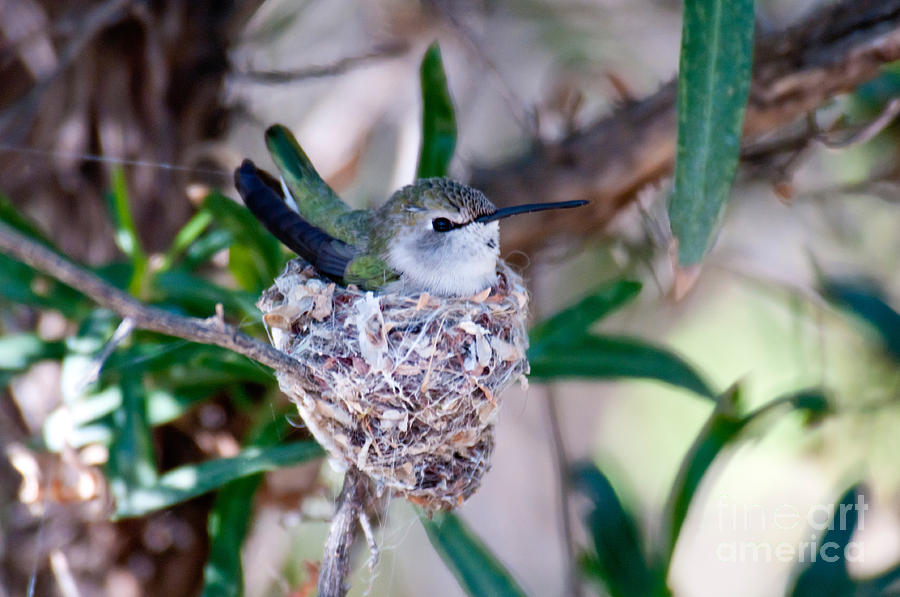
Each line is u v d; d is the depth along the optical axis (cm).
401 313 564
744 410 739
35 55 738
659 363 648
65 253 691
